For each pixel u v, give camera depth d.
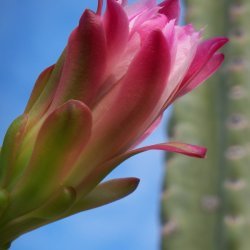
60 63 0.41
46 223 0.41
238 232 0.69
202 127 0.76
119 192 0.42
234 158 0.72
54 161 0.40
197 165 0.74
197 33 0.41
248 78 0.78
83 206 0.41
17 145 0.40
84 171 0.40
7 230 0.40
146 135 0.43
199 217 0.72
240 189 0.71
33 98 0.42
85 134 0.40
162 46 0.39
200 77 0.43
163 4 0.43
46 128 0.40
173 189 0.73
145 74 0.40
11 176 0.40
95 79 0.40
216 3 0.83
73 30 0.40
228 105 0.76
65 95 0.40
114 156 0.41
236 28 0.81
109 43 0.40
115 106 0.40
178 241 0.71
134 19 0.41
